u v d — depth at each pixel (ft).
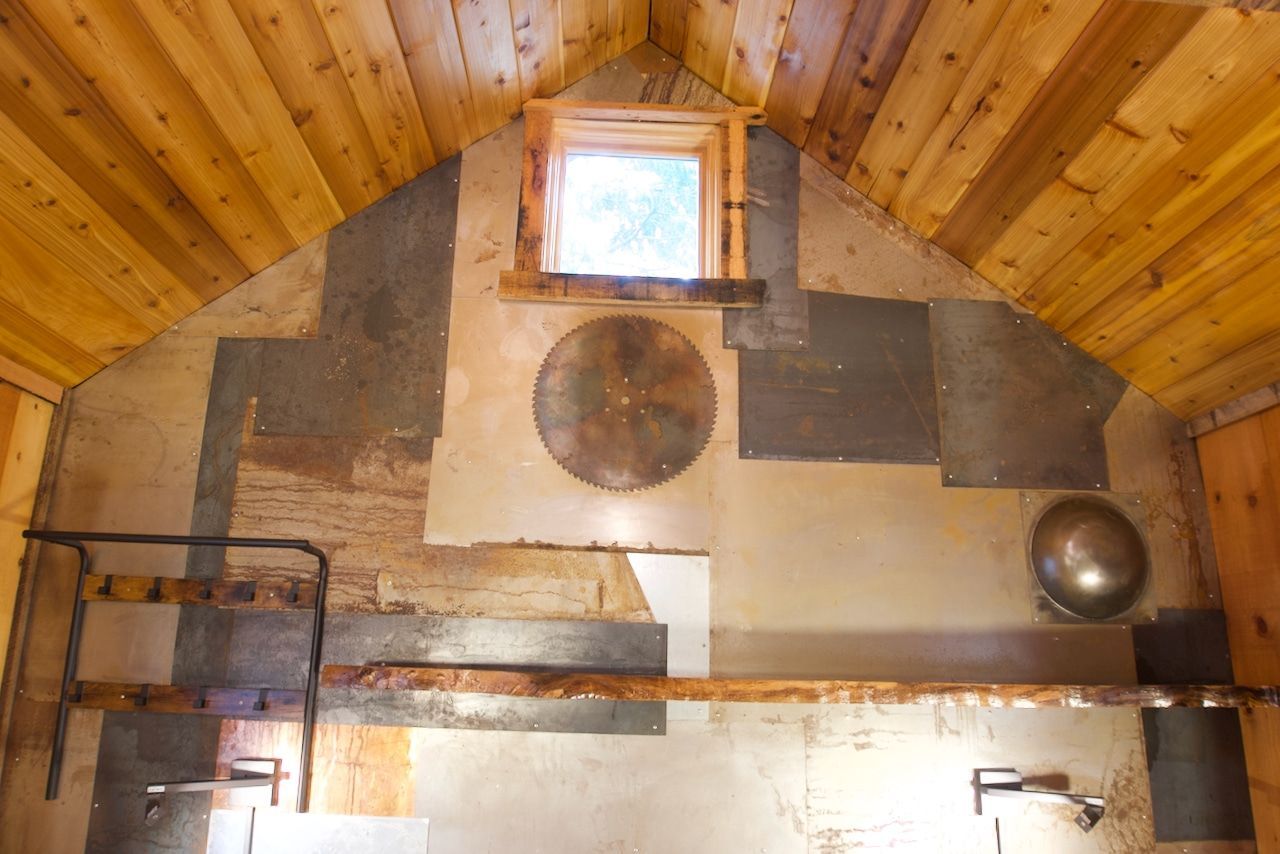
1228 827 7.62
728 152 8.89
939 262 8.75
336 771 7.43
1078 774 7.65
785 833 7.41
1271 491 7.55
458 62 7.66
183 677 7.55
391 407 8.14
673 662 7.69
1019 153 7.16
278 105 6.80
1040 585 8.05
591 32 8.51
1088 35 5.92
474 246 8.55
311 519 7.88
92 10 5.28
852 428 8.30
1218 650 7.96
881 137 8.02
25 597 7.62
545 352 8.32
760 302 8.43
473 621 7.72
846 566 7.98
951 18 6.52
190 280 7.87
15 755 7.38
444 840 7.32
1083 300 8.04
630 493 8.04
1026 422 8.41
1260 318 7.02
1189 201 6.55
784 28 7.73
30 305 6.97
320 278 8.41
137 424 8.04
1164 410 8.55
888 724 7.66
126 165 6.39
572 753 7.48
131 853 7.28
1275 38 5.21
